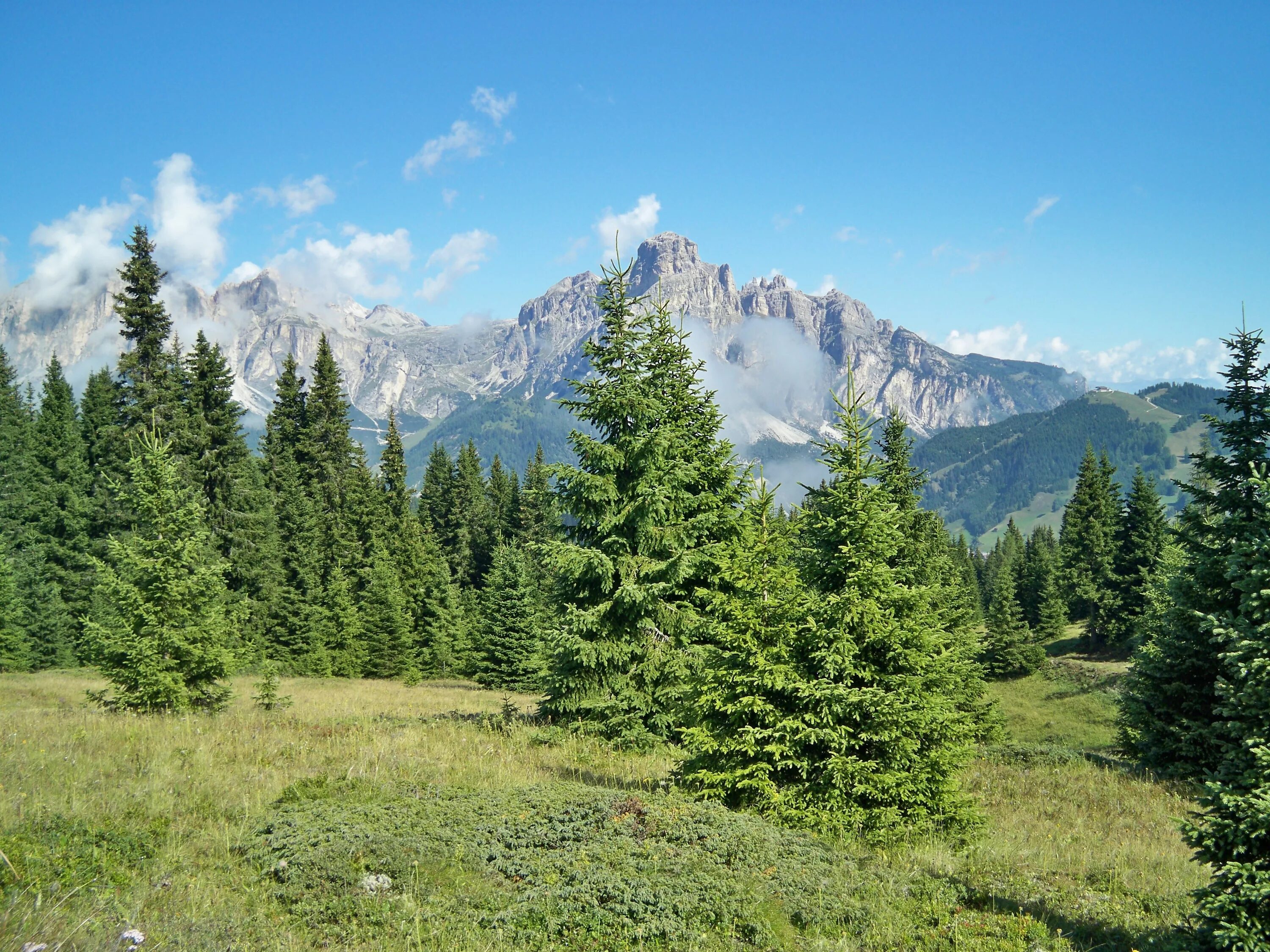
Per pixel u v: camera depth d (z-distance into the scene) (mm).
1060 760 20734
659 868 8570
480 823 9859
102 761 11969
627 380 18312
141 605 18953
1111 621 61844
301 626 48000
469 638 55750
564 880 8312
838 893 8219
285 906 7781
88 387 63438
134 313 43125
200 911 7375
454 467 85250
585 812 10148
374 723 19062
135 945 5883
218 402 47719
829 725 11094
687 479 18375
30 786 10203
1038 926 7660
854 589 11219
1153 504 60125
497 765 14133
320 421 61812
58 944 5742
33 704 24109
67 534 49969
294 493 55594
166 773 11484
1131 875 9938
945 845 10375
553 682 18219
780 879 8367
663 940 7242
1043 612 72500
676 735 17188
